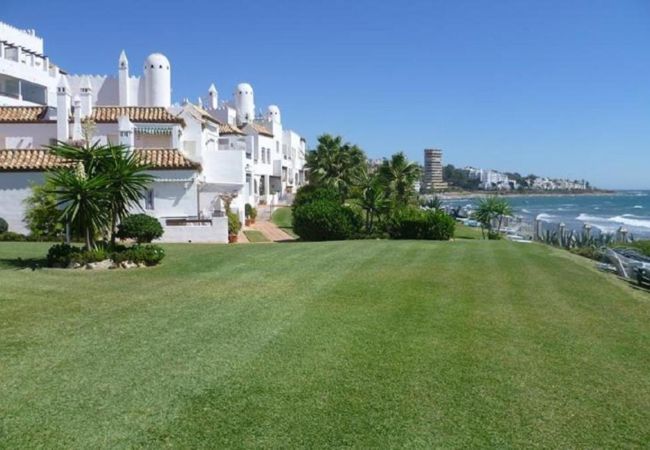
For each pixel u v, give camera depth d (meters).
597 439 7.11
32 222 28.84
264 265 19.42
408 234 34.88
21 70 49.69
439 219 34.47
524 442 6.91
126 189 19.22
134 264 18.58
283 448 6.46
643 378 9.46
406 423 7.21
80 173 18.27
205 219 32.00
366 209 36.62
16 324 10.99
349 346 10.14
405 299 14.33
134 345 9.80
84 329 10.73
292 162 85.88
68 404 7.35
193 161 34.22
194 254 22.34
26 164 30.80
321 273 17.91
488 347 10.56
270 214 55.22
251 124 67.50
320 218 34.03
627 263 21.78
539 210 134.62
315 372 8.78
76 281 15.78
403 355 9.80
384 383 8.46
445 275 18.36
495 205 51.22
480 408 7.79
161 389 7.91
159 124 38.66
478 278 18.19
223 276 17.03
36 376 8.26
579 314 14.03
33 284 15.10
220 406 7.45
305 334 10.77
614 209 141.50
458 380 8.76
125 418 7.01
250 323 11.46
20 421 6.86
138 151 32.75
